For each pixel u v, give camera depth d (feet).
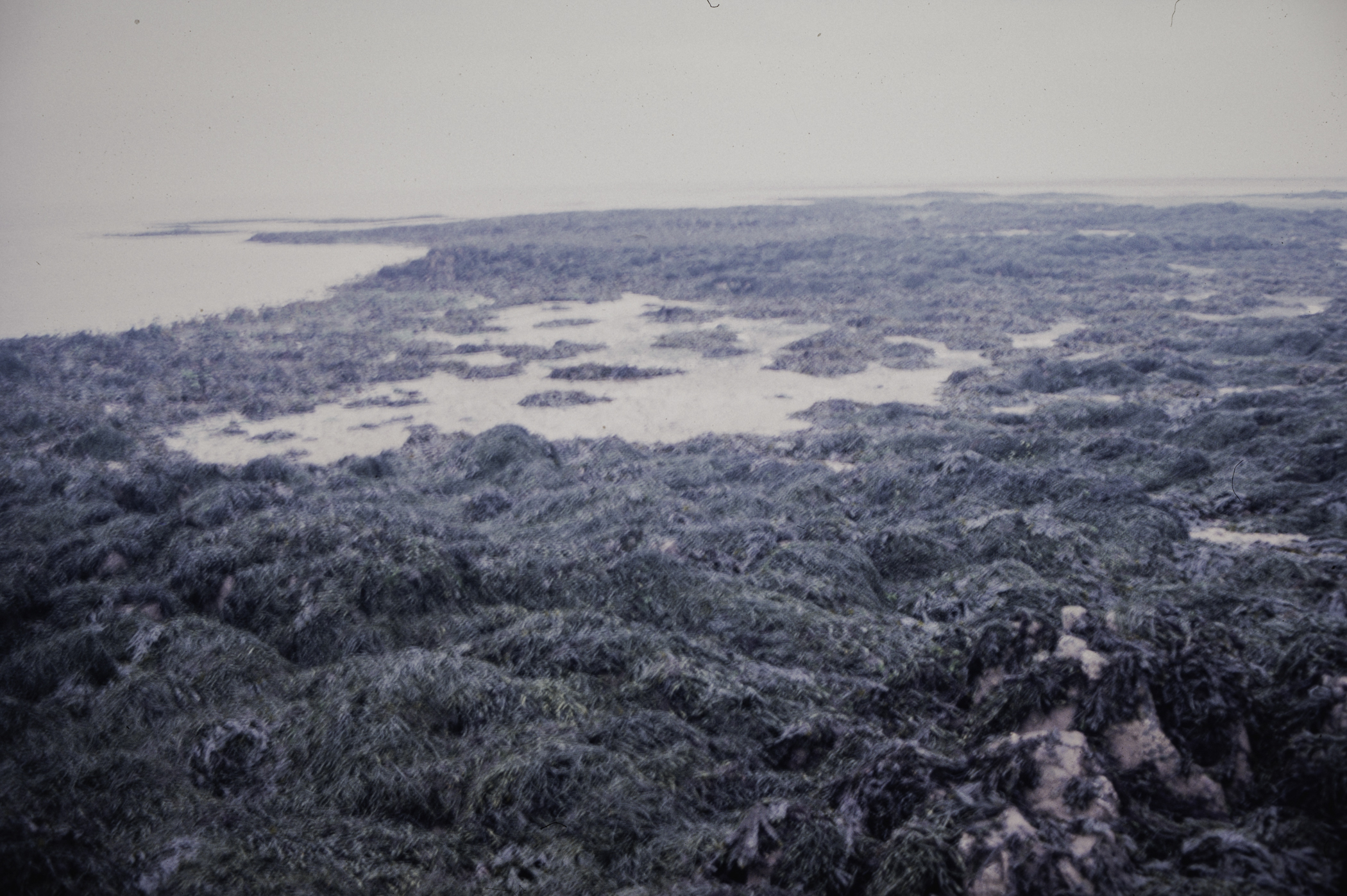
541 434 53.42
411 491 42.09
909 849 15.72
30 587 28.45
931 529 33.83
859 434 47.65
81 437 50.60
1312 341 65.00
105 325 91.97
